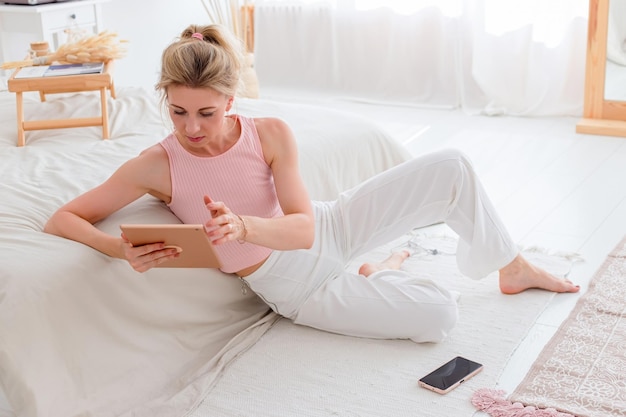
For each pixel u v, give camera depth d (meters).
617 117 4.20
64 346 1.82
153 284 2.02
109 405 1.90
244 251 2.10
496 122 4.46
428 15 4.82
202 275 2.13
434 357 2.13
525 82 4.56
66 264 1.84
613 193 3.28
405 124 4.53
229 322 2.26
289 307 2.24
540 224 3.01
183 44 1.77
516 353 2.16
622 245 2.77
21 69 2.82
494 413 1.89
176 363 2.08
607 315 2.31
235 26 5.25
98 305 1.90
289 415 1.92
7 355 1.71
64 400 1.81
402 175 2.28
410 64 4.95
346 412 1.92
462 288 2.52
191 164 1.97
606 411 1.87
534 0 4.41
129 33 4.82
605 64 4.16
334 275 2.26
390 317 2.18
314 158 2.72
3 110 2.94
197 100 1.76
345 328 2.22
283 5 5.28
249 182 1.99
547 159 3.76
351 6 5.07
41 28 3.93
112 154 2.48
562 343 2.17
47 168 2.37
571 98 4.50
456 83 4.80
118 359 1.95
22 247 1.86
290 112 3.02
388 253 2.82
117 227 1.99
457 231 2.35
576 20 4.38
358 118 3.04
